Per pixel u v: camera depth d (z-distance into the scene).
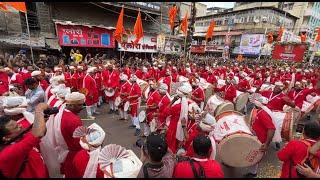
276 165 5.64
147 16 23.48
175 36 25.19
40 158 2.52
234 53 35.91
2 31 15.05
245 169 5.21
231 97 9.34
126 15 22.67
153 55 23.66
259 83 12.65
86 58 17.30
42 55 15.39
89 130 2.64
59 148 3.21
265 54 31.89
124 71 11.99
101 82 10.29
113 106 9.70
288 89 8.97
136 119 7.23
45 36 16.88
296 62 28.19
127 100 8.00
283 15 32.41
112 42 19.78
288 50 28.69
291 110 5.77
